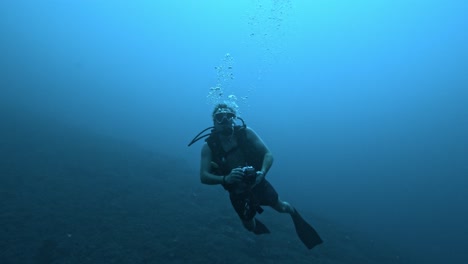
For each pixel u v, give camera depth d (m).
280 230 12.69
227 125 2.81
